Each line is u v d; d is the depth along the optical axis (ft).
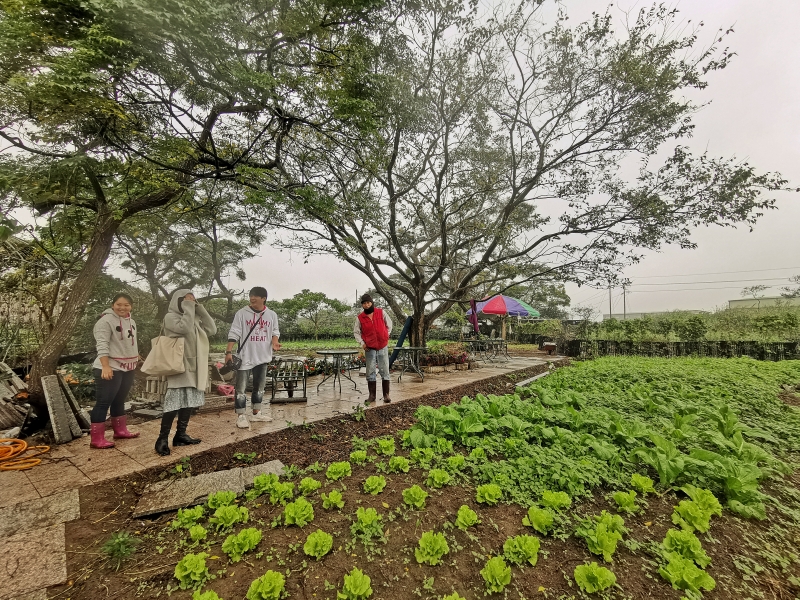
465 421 14.38
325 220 23.77
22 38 11.05
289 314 67.41
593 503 9.96
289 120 17.56
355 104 17.46
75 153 15.57
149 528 8.85
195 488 10.23
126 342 13.69
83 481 10.36
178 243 35.99
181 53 12.76
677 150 28.66
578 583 7.05
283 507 9.55
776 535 8.92
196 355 13.12
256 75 14.16
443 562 7.68
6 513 8.73
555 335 63.36
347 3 15.97
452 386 24.75
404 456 13.03
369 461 12.51
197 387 12.96
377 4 16.96
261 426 15.26
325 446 14.15
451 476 11.06
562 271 34.96
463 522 8.64
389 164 30.17
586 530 8.48
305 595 6.75
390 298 37.91
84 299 16.39
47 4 10.57
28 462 11.57
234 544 7.69
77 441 13.87
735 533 8.93
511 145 34.01
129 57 12.02
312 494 10.19
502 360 44.52
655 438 12.24
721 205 28.58
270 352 16.16
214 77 14.24
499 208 41.34
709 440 13.53
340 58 17.97
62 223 16.96
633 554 8.07
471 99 31.50
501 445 13.16
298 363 21.45
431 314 38.58
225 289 37.99
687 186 29.53
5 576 6.82
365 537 8.21
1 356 21.62
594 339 55.06
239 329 15.56
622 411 17.85
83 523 8.73
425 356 34.50
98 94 12.17
